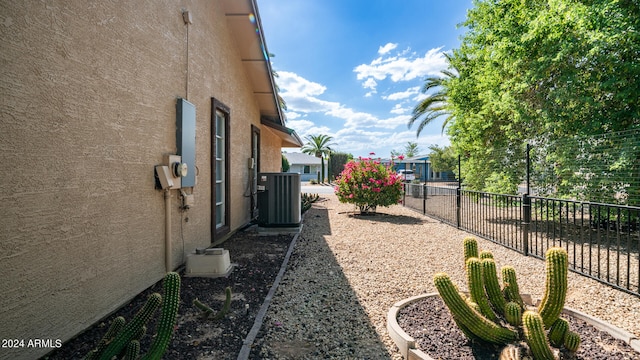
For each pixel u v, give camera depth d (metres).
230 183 6.84
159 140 3.98
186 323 3.03
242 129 7.78
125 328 2.07
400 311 3.23
